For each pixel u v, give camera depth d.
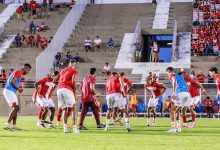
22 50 51.19
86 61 49.03
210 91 39.50
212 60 47.97
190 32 53.94
